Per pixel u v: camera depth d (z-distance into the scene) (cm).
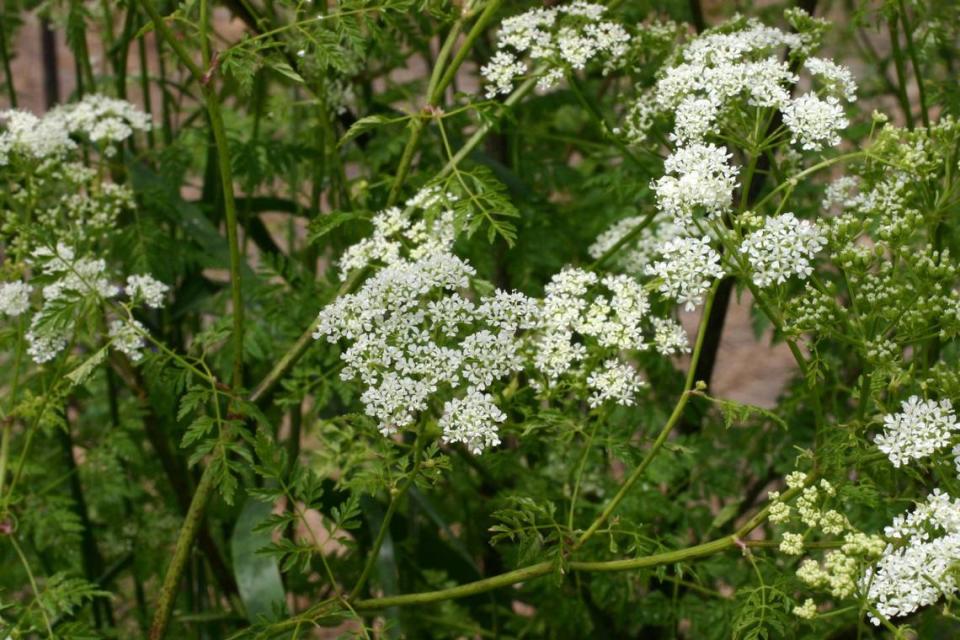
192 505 65
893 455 58
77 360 67
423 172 70
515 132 81
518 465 73
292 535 79
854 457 60
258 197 81
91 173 71
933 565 56
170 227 78
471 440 59
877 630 75
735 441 79
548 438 69
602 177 75
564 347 62
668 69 64
